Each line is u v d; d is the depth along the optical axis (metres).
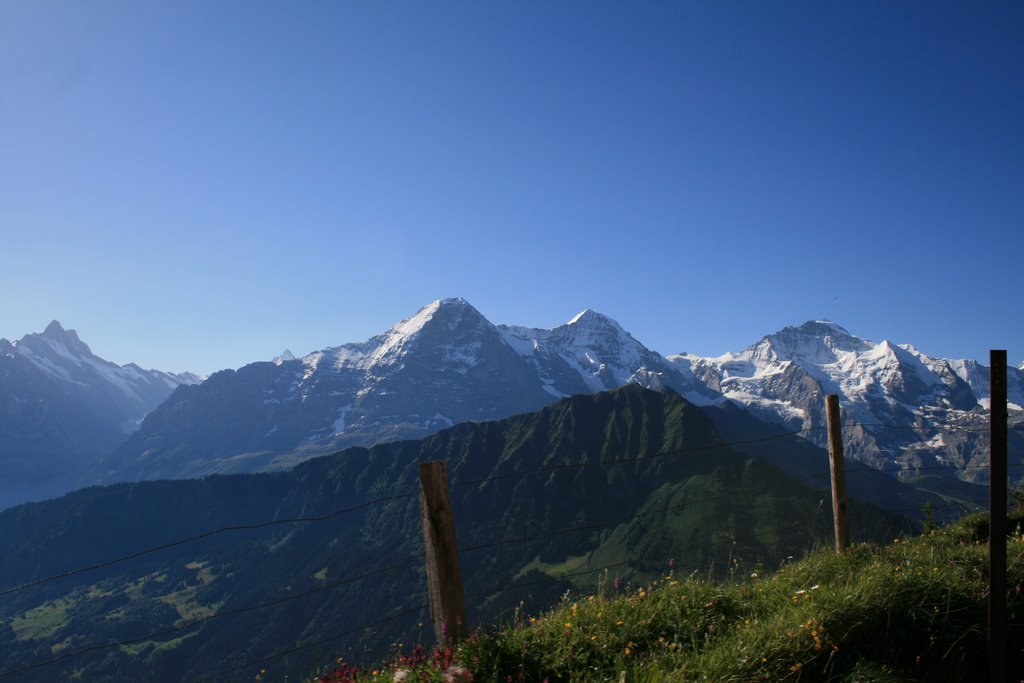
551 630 3.80
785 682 3.48
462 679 3.28
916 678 3.67
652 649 3.70
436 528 3.85
